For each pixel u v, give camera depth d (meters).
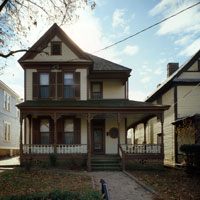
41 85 16.19
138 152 14.34
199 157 11.02
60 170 12.70
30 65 16.27
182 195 7.60
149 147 14.18
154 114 15.02
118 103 15.27
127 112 14.35
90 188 8.04
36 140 15.48
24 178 9.96
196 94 16.48
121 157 13.73
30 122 15.74
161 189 8.45
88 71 16.55
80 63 16.27
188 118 14.23
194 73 16.69
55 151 13.97
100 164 13.59
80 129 15.92
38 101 15.73
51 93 16.08
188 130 14.16
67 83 16.34
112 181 9.92
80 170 13.08
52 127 15.73
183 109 16.27
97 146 16.25
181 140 15.35
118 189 8.41
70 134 15.84
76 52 16.47
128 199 7.10
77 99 16.12
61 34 16.56
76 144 14.23
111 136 16.36
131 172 12.84
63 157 14.04
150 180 10.23
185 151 12.00
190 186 8.97
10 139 26.23
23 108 13.89
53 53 16.41
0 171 11.66
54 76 16.23
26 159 13.10
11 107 26.77
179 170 14.16
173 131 16.66
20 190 7.92
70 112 14.12
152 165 13.91
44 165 13.84
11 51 10.16
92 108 14.09
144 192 7.98
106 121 16.50
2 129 23.30
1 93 23.06
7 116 25.11
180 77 16.61
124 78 17.11
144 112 14.33
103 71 16.56
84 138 15.91
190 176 11.20
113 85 17.41
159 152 14.10
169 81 16.94
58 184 8.91
